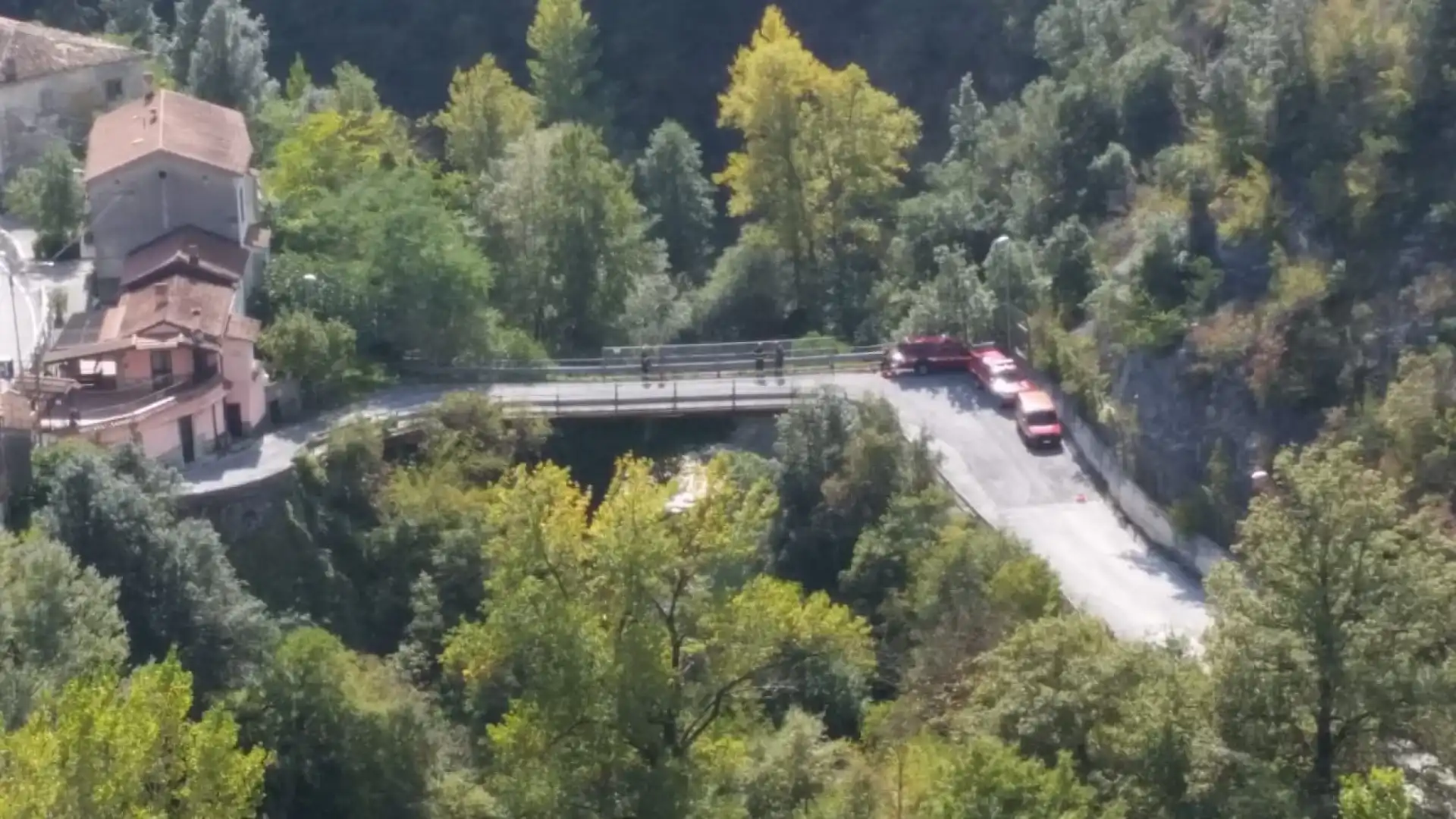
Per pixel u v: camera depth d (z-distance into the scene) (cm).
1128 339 7869
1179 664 5172
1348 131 7994
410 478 7756
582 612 4672
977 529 7125
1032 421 8250
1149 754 4738
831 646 5050
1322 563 4653
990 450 8244
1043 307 8900
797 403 7925
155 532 6338
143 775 3909
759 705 5750
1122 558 7375
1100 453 7950
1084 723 5044
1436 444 6700
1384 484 5000
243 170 9019
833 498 7444
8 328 8462
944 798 4409
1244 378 7444
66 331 8200
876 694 6569
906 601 6800
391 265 8925
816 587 7394
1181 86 9625
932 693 5944
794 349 9575
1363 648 4634
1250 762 4612
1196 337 7650
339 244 9250
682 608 4841
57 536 6234
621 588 4703
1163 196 8819
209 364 7838
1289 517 4731
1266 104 8219
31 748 3788
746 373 9106
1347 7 8106
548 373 9000
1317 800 4588
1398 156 7856
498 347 9188
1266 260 7844
